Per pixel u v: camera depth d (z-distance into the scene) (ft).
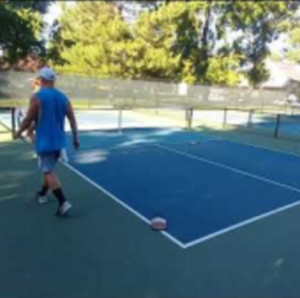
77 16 117.08
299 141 43.96
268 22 122.93
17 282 12.19
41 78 16.74
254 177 26.71
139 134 43.57
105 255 14.16
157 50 103.86
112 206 19.42
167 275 12.97
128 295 11.76
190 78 110.32
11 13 96.27
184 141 40.11
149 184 23.72
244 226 17.65
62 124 17.12
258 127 56.54
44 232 15.87
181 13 108.47
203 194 22.31
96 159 29.71
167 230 16.69
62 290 11.87
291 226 17.85
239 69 126.21
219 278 12.92
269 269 13.69
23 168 25.58
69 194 20.94
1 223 16.57
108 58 103.09
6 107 46.11
